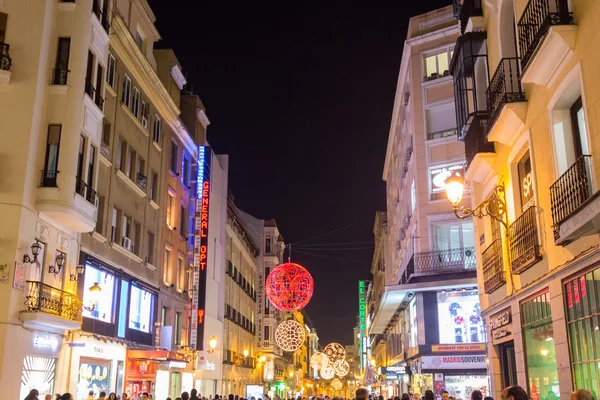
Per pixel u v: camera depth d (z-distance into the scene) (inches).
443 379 984.3
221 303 1429.6
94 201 698.8
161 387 962.7
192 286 1183.6
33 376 611.2
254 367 2006.6
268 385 2196.1
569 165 365.1
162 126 1075.3
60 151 635.5
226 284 1549.0
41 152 632.4
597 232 298.2
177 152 1165.7
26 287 591.8
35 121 624.7
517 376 471.2
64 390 666.8
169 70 1120.8
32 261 595.5
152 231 1005.8
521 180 466.0
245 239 1921.8
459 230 1132.5
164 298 1048.2
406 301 1203.9
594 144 311.6
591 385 327.9
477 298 1014.4
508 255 476.7
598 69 306.7
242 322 1812.3
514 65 457.4
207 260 1267.2
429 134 1211.9
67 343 676.1
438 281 1007.0
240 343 1765.5
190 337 1149.7
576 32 330.6
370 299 3046.3
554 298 379.6
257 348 2149.4
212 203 1349.7
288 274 953.5
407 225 1332.4
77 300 672.4
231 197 1679.4
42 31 644.1
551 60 353.7
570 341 356.5
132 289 901.2
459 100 553.9
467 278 1002.1
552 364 398.6
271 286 952.3
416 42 1268.5
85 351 722.8
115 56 845.2
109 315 811.4
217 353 1371.8
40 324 610.2
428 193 1171.9
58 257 652.7
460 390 978.1
